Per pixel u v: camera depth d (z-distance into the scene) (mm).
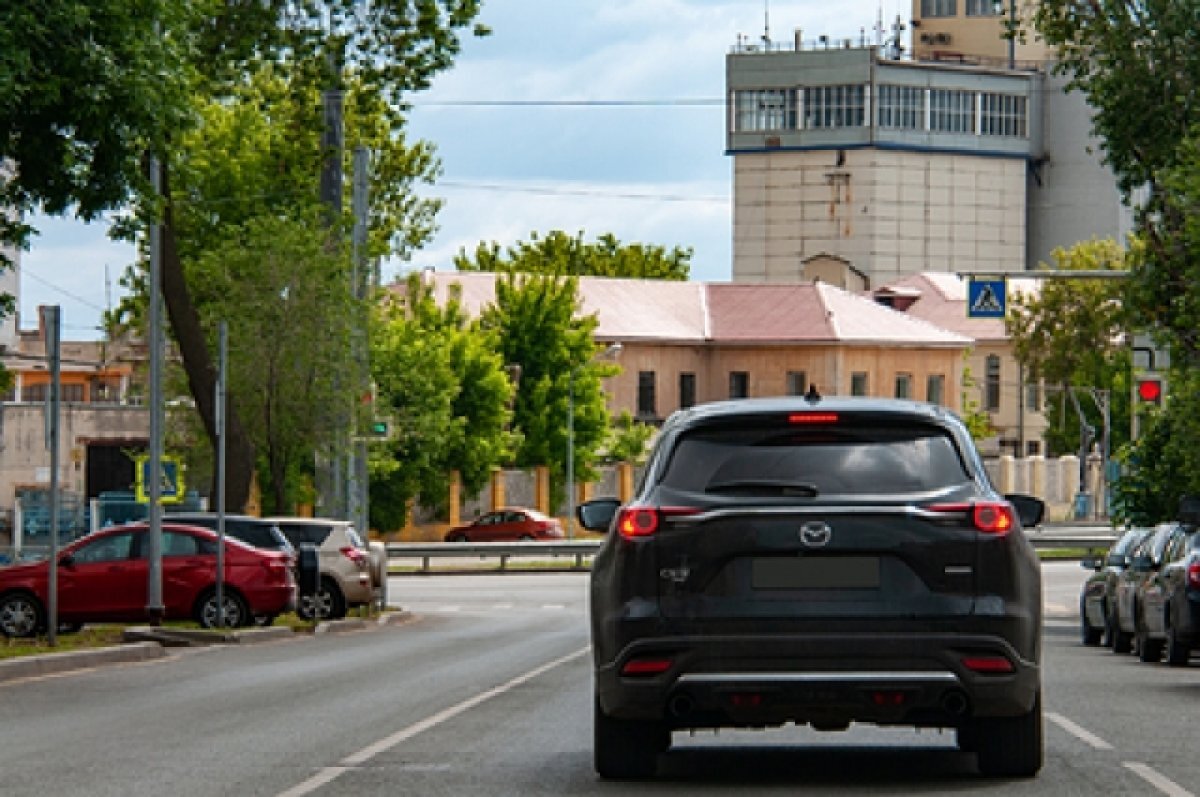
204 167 98875
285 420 78562
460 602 97000
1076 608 91250
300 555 69125
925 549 20391
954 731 28062
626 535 20766
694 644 20375
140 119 43562
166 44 44188
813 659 20281
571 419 160875
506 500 162750
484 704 33688
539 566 132750
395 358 110438
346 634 65688
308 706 33688
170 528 64688
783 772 23000
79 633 61531
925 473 20750
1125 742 26391
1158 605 47562
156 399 60812
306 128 79938
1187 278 63344
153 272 61156
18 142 43750
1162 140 65875
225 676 42500
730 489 20688
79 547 64438
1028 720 21906
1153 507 68438
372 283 84750
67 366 180750
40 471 141000
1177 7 65250
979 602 20391
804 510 20438
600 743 21984
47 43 41562
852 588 20375
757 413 20938
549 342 168250
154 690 38188
